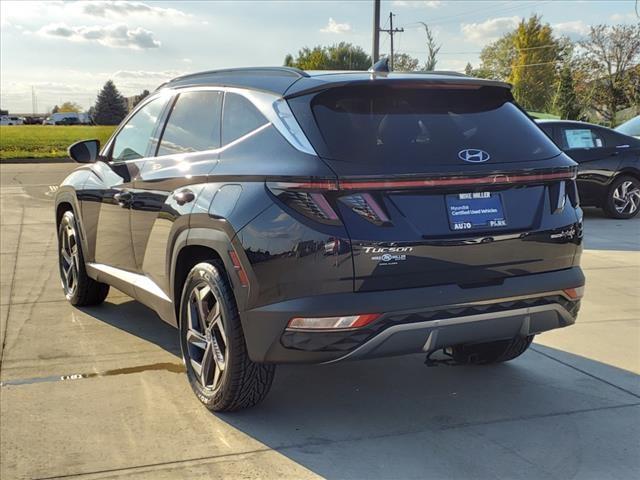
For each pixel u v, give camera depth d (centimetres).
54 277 688
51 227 1012
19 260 772
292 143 320
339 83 328
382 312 301
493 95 367
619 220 1073
